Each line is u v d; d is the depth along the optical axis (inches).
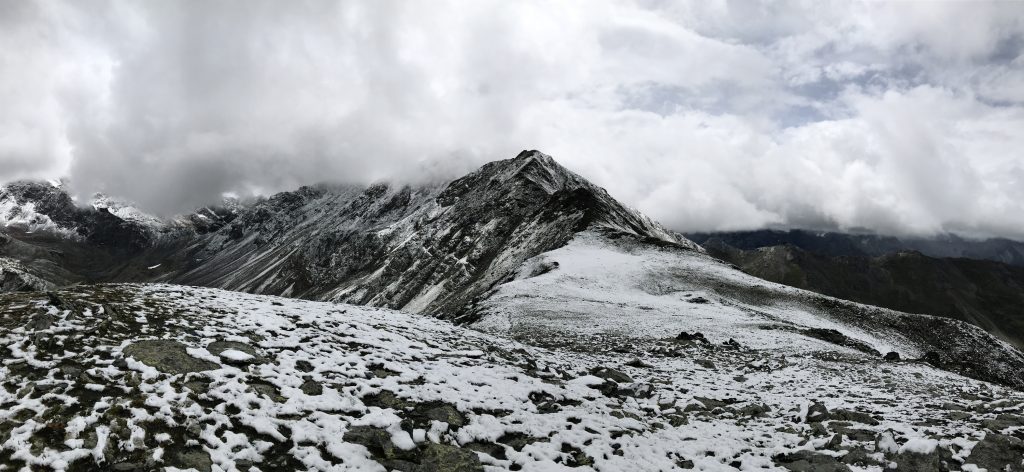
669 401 690.8
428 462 408.5
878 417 618.8
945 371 1290.6
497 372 661.3
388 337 745.0
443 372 620.7
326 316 805.9
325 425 437.4
